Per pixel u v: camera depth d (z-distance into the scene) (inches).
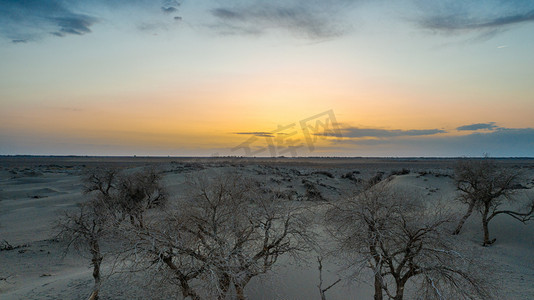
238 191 557.9
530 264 826.2
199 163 2984.7
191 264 437.1
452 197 1358.3
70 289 612.7
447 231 483.5
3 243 1019.9
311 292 587.8
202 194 540.7
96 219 577.9
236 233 490.0
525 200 1195.3
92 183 1381.6
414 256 456.4
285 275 639.8
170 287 450.9
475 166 1088.8
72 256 926.4
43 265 855.7
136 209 636.7
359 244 491.5
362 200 533.0
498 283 608.1
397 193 583.8
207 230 506.0
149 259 429.4
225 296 431.2
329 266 682.8
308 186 2055.9
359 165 5492.1
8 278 753.0
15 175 3459.6
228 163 2285.9
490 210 1240.2
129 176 1198.3
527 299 583.5
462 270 441.1
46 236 1092.5
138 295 533.0
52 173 3841.0
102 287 594.2
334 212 581.6
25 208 1627.7
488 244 1011.9
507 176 1032.8
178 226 464.1
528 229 1038.4
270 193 576.1
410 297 569.9
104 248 669.9
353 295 590.6
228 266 413.1
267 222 527.5
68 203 1726.1
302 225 536.1
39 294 595.2
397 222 490.3
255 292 577.9
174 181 1856.5
